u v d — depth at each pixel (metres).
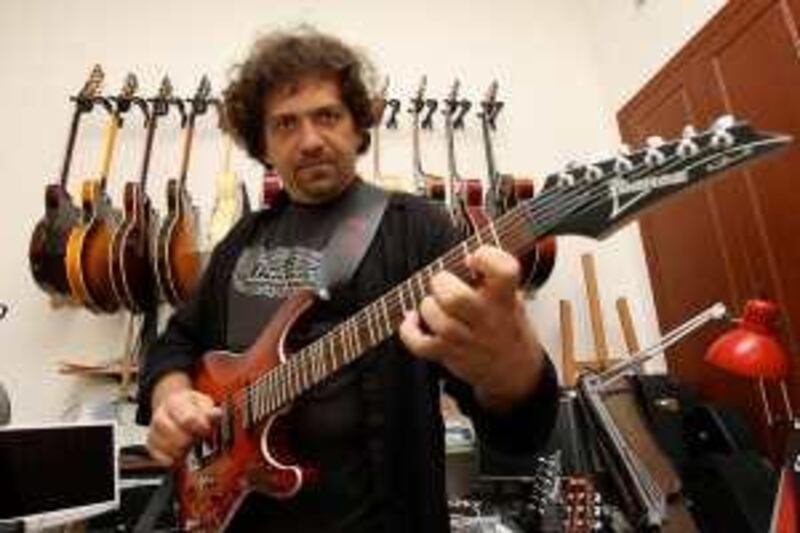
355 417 1.03
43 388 2.41
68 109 2.67
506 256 0.71
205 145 2.65
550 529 1.85
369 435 1.01
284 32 1.66
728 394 2.25
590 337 2.69
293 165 1.22
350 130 1.26
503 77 2.94
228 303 1.26
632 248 2.82
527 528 1.96
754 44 2.09
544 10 3.07
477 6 3.02
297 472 1.01
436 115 2.83
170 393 1.22
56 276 2.22
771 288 2.06
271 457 1.05
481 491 2.22
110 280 2.17
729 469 1.88
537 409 0.82
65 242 2.22
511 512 2.08
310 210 1.25
